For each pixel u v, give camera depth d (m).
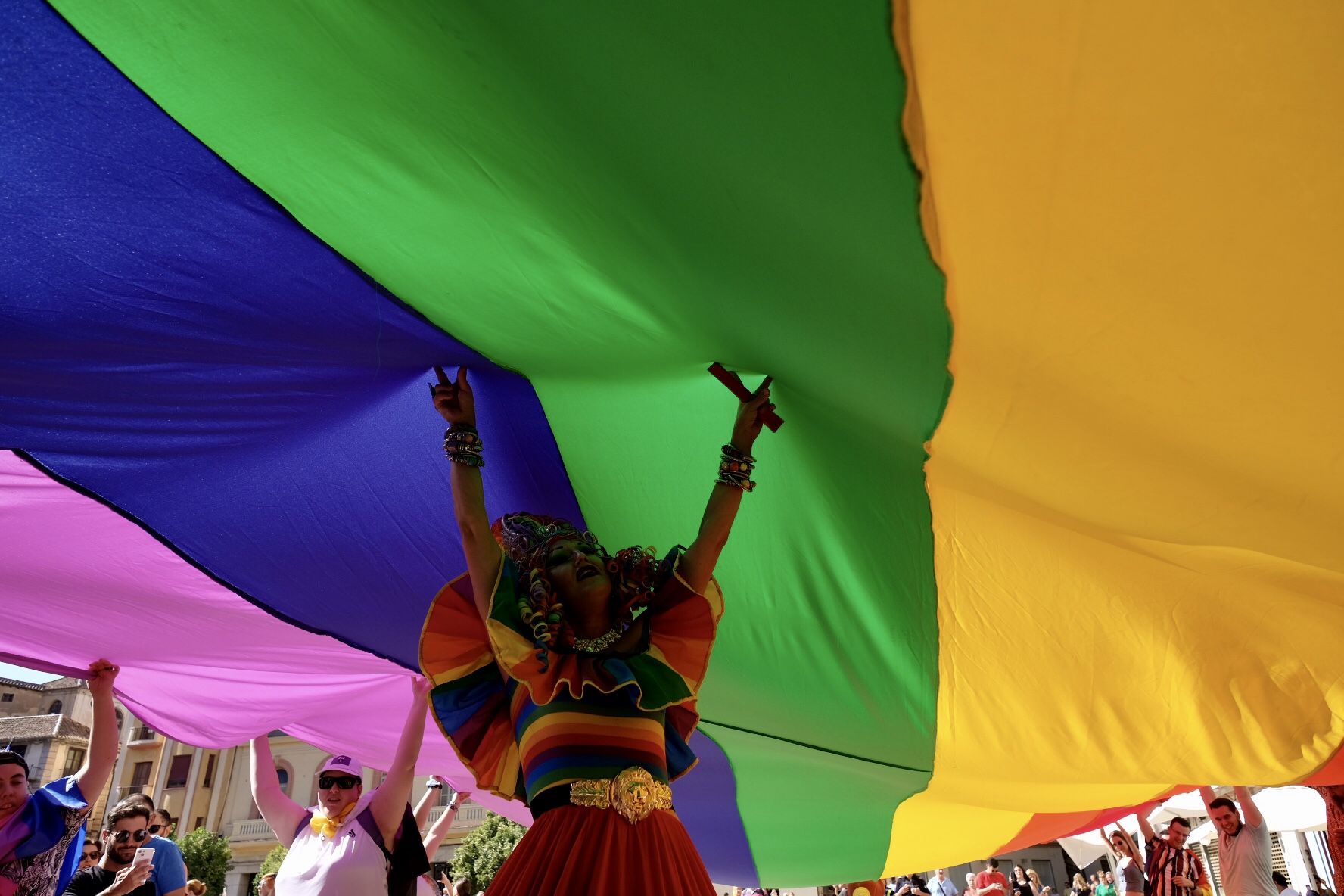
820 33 1.30
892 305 1.89
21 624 4.33
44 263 2.50
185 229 2.46
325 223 2.43
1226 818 6.75
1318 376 1.61
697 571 2.20
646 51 1.46
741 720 4.42
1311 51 1.12
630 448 3.49
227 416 3.27
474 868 22.78
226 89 2.01
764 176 1.65
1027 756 3.79
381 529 3.83
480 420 3.52
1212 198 1.37
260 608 4.21
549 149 1.86
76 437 3.25
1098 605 3.08
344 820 4.04
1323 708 2.98
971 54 1.26
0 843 3.78
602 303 2.54
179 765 31.06
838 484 3.11
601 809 1.77
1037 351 1.84
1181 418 1.85
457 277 2.60
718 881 6.45
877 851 5.84
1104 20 1.16
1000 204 1.50
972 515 2.93
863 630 3.63
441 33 1.63
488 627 2.00
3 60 1.97
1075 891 15.29
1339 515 1.99
